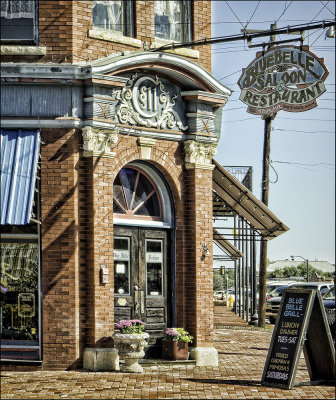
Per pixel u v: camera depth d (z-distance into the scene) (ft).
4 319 55.26
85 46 55.67
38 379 50.65
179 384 49.42
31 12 55.47
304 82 61.77
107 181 55.67
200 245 60.44
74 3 55.26
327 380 50.01
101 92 55.26
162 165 59.52
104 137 55.47
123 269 58.49
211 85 60.54
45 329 54.19
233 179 71.72
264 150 101.19
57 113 54.60
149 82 58.85
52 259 54.39
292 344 48.73
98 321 54.60
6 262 55.47
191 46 59.06
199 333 59.82
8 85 54.60
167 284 60.49
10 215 51.67
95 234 54.85
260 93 63.26
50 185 54.65
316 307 49.75
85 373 52.95
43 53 54.80
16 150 53.72
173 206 60.85
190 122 60.85
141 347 54.24
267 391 47.24
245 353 68.54
